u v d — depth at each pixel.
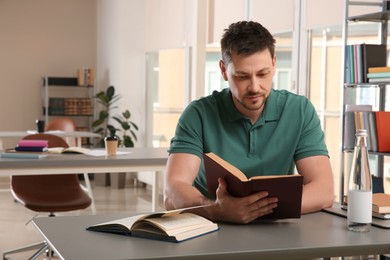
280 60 5.93
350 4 4.56
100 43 9.71
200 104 2.38
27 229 5.81
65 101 9.39
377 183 3.92
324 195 2.24
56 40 9.65
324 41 5.38
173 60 7.88
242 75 2.09
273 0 5.88
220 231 1.92
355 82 4.48
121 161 4.10
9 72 9.47
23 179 4.48
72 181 4.60
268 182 1.93
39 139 4.64
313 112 2.42
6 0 9.41
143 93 8.92
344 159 4.77
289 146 2.35
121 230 1.87
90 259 1.58
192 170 2.29
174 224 1.83
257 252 1.69
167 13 7.93
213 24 6.93
